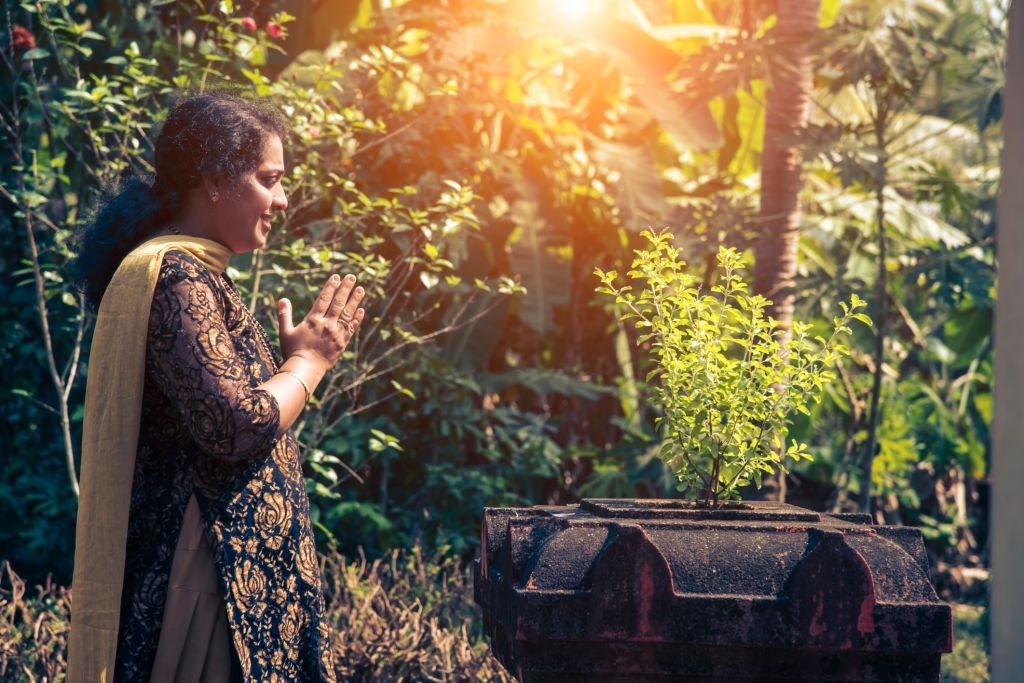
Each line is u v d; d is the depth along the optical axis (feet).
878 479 23.25
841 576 5.10
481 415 18.54
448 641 10.07
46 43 13.97
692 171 24.06
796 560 5.24
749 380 6.41
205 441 5.19
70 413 16.31
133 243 5.84
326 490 12.34
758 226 16.66
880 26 15.84
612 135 21.52
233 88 7.49
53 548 16.40
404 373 16.96
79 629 5.37
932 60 15.97
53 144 14.33
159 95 14.34
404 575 13.83
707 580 5.19
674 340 6.51
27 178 12.01
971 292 16.12
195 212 5.81
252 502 5.50
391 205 12.44
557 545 5.27
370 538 17.56
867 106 17.11
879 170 15.52
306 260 13.51
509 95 20.65
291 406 5.48
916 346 25.44
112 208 5.92
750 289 16.99
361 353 15.23
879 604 5.11
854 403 19.12
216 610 5.41
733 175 21.53
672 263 6.60
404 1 20.22
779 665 5.18
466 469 18.74
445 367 17.57
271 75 17.04
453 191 13.10
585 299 21.36
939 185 18.02
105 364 5.39
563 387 19.19
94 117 14.08
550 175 20.31
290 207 13.75
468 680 9.57
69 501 16.26
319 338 5.82
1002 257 4.93
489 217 18.37
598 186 20.38
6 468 16.58
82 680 5.34
